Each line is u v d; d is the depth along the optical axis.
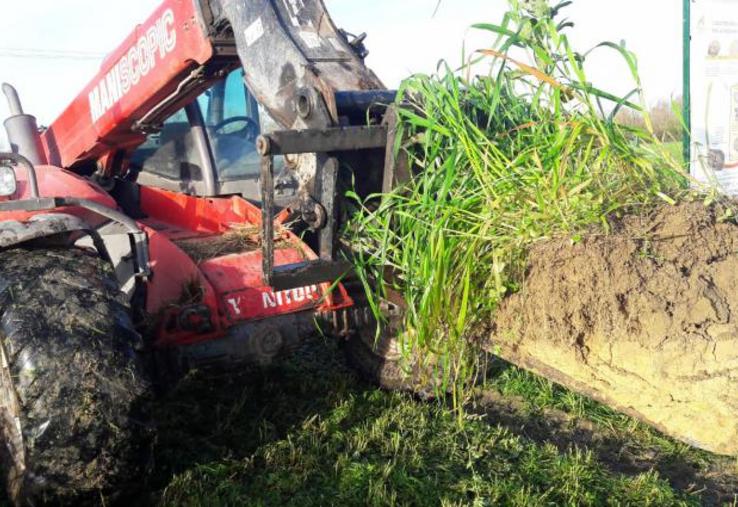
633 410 2.29
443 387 2.68
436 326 2.54
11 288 2.62
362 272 2.76
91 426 2.48
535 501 2.83
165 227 4.32
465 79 2.87
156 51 3.52
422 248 2.65
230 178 4.32
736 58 5.35
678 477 3.23
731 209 2.47
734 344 2.06
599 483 3.05
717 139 5.37
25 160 3.15
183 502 2.86
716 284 2.18
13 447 2.52
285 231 3.72
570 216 2.42
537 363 2.46
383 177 2.84
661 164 2.65
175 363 3.38
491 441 3.45
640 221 2.40
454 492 2.93
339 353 4.90
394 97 2.87
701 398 2.09
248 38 3.00
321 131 2.63
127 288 3.34
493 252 2.46
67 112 4.38
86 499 2.53
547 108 2.76
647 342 2.14
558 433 3.73
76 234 3.10
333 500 2.86
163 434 3.48
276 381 4.34
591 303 2.24
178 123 4.35
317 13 3.01
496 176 2.60
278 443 3.36
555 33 2.62
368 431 3.52
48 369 2.49
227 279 3.47
